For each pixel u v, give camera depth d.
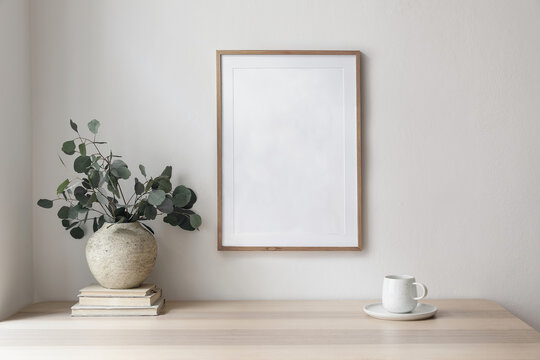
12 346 1.27
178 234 1.78
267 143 1.77
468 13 1.77
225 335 1.36
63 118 1.77
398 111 1.77
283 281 1.78
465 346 1.26
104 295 1.56
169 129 1.78
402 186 1.78
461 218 1.78
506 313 1.57
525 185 1.78
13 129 1.63
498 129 1.77
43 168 1.77
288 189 1.77
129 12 1.78
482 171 1.77
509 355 1.20
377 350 1.23
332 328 1.42
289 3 1.78
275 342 1.29
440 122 1.77
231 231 1.77
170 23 1.78
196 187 1.78
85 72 1.78
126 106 1.78
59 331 1.40
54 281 1.78
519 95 1.78
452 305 1.67
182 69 1.78
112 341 1.31
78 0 1.77
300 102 1.77
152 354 1.21
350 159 1.76
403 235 1.78
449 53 1.77
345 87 1.76
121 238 1.57
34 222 1.78
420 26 1.77
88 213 1.77
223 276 1.78
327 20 1.77
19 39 1.68
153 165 1.78
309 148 1.77
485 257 1.78
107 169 1.66
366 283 1.78
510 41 1.77
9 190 1.60
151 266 1.62
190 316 1.55
